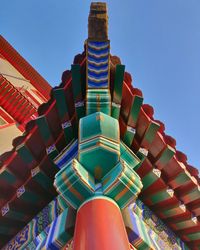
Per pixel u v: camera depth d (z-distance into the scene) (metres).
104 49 5.65
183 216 6.34
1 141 13.20
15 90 15.45
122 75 5.56
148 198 6.15
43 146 5.98
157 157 5.96
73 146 5.71
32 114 15.66
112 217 4.27
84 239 3.98
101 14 5.74
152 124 5.75
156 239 5.87
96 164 4.84
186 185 6.14
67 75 5.87
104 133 4.98
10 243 6.45
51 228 5.17
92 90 5.49
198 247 6.70
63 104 5.73
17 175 6.14
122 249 3.85
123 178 4.58
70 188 4.61
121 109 5.78
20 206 6.27
